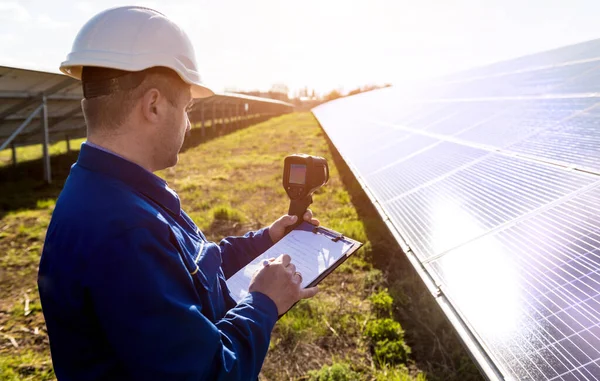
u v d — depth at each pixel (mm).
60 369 1147
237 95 24969
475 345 1984
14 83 8414
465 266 2561
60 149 17422
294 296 1377
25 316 4195
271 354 3443
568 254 2164
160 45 1171
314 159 1950
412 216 3756
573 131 3885
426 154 5629
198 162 13219
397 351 3256
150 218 1091
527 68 9141
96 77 1151
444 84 13664
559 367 1629
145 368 986
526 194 3062
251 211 7633
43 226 6875
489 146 4648
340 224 6258
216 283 1408
